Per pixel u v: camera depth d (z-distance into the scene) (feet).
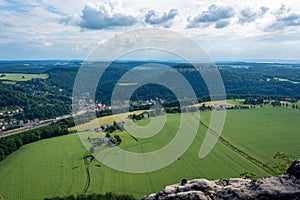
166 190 27.58
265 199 23.84
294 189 23.67
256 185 25.35
